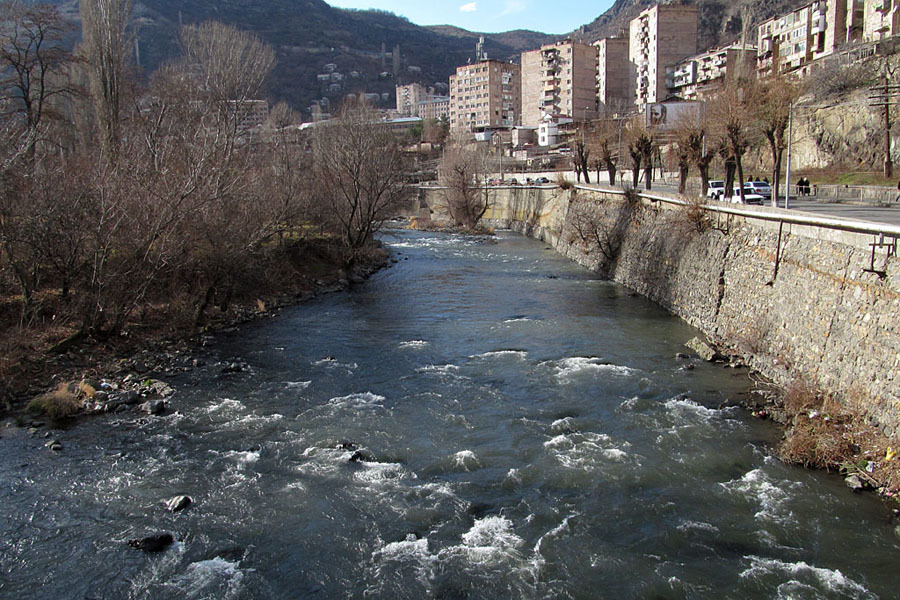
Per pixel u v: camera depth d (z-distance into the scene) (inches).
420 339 1214.9
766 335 977.5
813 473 661.9
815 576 503.5
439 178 4074.8
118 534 573.9
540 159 4968.0
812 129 2498.8
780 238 989.8
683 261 1366.9
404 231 3400.6
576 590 495.2
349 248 1987.0
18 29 1781.5
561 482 655.1
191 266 1355.8
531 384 944.9
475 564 528.4
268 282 1614.2
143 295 1196.5
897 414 658.8
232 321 1349.7
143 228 1168.2
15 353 968.3
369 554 543.5
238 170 1576.0
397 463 703.1
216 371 1023.6
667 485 645.3
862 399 721.0
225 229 1346.0
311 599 492.1
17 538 569.0
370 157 2031.3
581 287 1718.8
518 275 1945.1
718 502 611.8
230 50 2262.6
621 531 569.9
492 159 4963.1
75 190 1165.7
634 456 706.2
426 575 515.2
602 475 666.8
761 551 537.0
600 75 6264.8
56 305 1149.7
